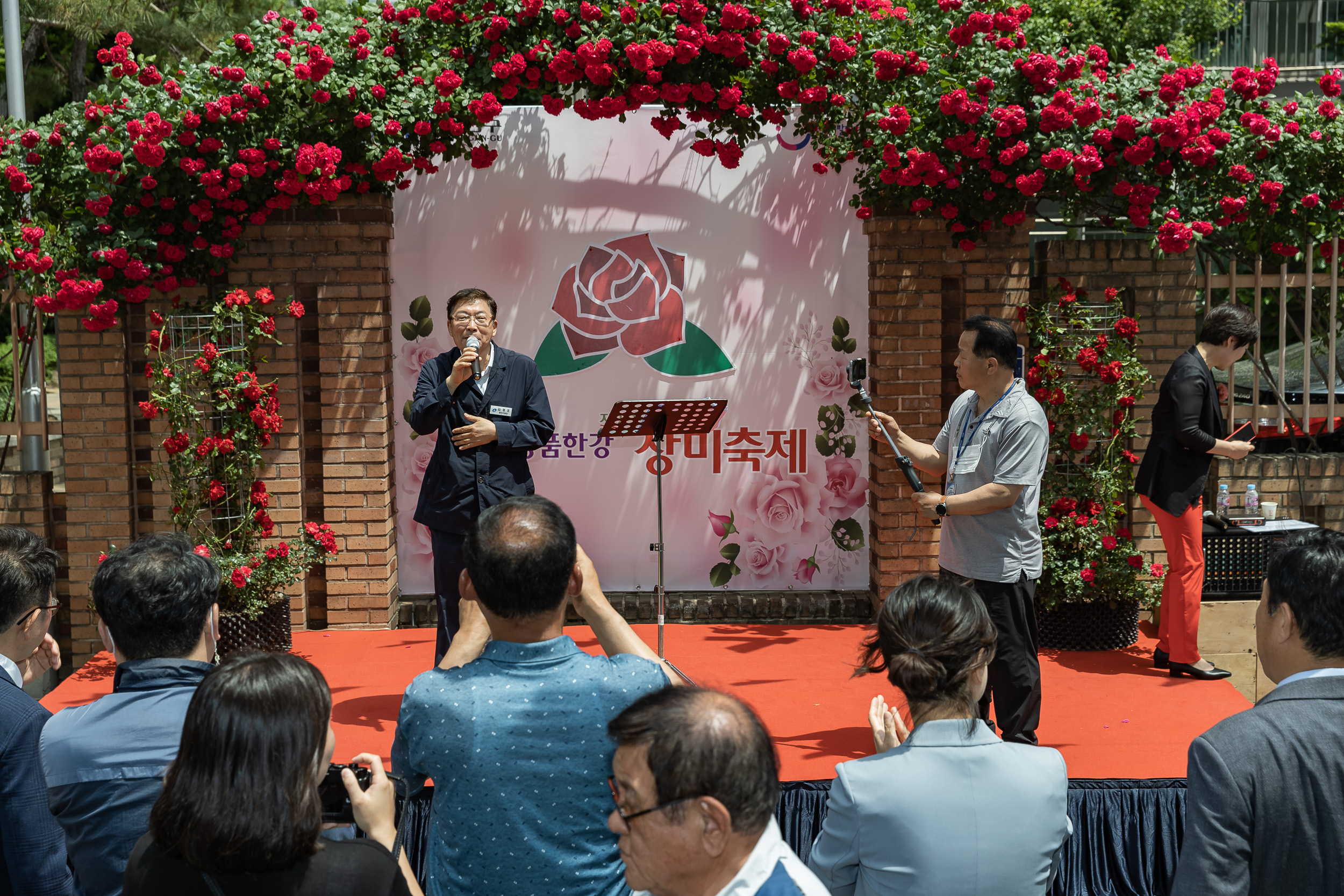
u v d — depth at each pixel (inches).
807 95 210.8
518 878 78.9
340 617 237.0
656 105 241.9
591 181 243.4
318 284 231.3
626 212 244.1
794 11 212.1
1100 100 213.2
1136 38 506.6
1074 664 212.7
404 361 244.7
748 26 211.6
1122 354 223.5
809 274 245.3
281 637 221.5
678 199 244.1
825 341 246.2
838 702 189.6
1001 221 225.9
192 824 64.1
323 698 69.7
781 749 167.9
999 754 80.8
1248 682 221.8
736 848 60.2
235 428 221.6
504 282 244.5
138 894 65.9
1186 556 199.5
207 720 66.3
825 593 246.7
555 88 217.5
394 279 242.7
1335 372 248.5
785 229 244.4
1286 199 216.8
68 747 83.1
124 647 87.7
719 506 249.0
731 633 233.6
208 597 89.8
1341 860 71.7
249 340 223.6
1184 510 197.6
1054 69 208.4
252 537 220.8
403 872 73.9
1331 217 218.2
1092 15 487.8
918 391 233.5
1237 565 222.1
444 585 175.5
